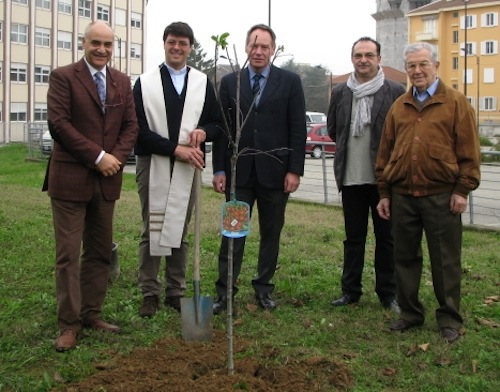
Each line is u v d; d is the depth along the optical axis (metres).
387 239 5.15
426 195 4.39
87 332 4.46
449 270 4.45
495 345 4.36
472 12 58.59
